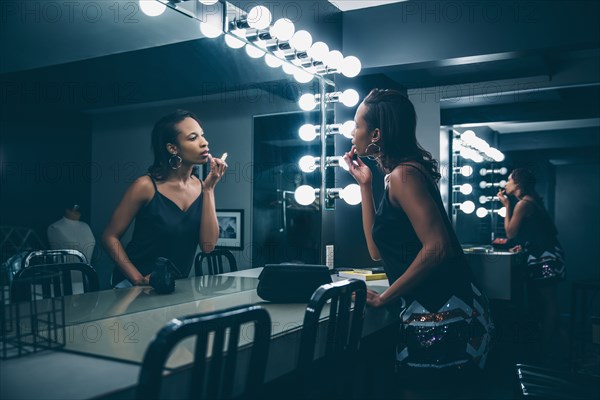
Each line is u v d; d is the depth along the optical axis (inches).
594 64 139.3
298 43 93.1
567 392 68.5
